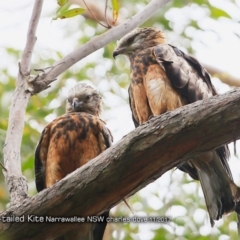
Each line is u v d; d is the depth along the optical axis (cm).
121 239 1415
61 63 1098
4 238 876
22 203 883
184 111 822
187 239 1366
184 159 854
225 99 803
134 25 1161
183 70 1202
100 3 1866
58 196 862
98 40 1130
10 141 1013
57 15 1118
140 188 876
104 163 847
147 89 1197
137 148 832
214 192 1119
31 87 1070
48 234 888
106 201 870
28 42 1094
